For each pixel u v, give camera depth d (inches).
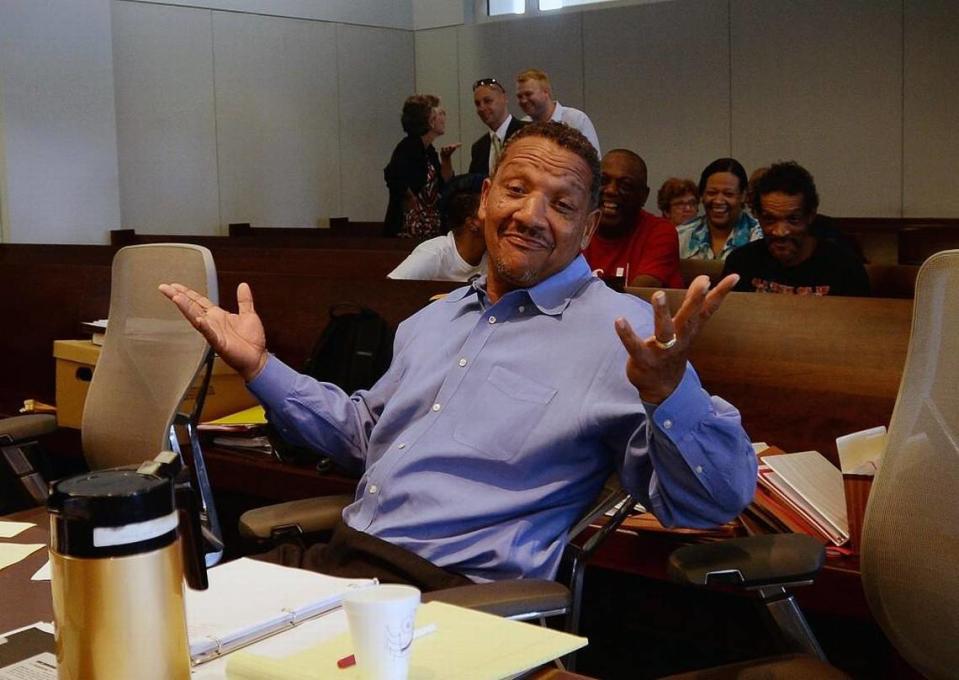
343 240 217.9
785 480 80.9
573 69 339.3
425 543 65.2
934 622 53.6
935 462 53.1
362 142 360.5
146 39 302.8
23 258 207.9
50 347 158.1
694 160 321.7
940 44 282.8
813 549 54.3
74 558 34.0
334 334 110.1
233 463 116.3
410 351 74.8
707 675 53.3
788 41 303.3
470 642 39.9
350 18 352.2
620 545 83.4
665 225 148.9
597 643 110.2
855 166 297.4
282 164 338.6
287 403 73.4
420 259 139.6
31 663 41.1
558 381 65.9
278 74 335.3
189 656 36.8
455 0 360.2
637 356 53.5
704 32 315.6
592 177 69.8
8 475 123.1
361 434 75.5
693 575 52.4
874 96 292.8
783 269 125.3
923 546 53.4
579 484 65.6
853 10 293.1
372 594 35.4
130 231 277.6
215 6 317.7
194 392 121.9
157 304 96.0
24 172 265.0
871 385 90.6
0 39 258.5
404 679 35.1
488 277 72.8
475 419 67.1
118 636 34.1
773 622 55.9
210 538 71.1
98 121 277.9
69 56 271.3
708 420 55.7
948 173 285.0
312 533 71.1
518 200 68.6
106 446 98.6
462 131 365.4
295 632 43.9
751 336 96.3
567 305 68.6
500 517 65.0
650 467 61.0
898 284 131.9
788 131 306.2
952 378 52.7
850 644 97.4
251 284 135.9
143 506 34.3
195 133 315.6
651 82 326.0
